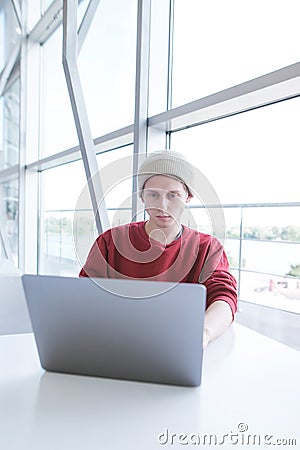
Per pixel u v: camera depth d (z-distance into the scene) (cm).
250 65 140
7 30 366
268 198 145
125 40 191
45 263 325
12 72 361
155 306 61
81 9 230
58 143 283
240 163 152
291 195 137
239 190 154
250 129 146
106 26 208
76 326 65
